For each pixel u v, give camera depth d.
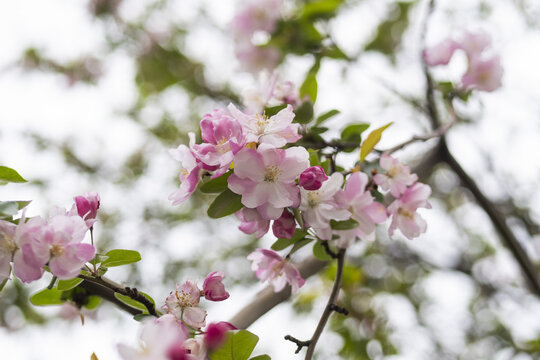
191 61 2.32
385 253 2.52
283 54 1.64
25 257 1.00
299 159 1.03
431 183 2.70
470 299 2.57
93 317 1.50
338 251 1.09
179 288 1.04
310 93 1.18
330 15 1.60
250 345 1.02
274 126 1.03
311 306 1.99
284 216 1.04
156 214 2.38
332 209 1.04
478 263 2.62
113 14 2.37
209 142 1.03
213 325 1.02
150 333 0.98
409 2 2.03
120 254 1.05
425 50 1.43
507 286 2.53
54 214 1.03
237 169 1.02
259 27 1.65
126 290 1.06
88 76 2.51
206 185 1.03
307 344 1.05
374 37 2.03
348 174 1.09
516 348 2.27
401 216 1.09
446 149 1.53
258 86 1.18
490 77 1.32
